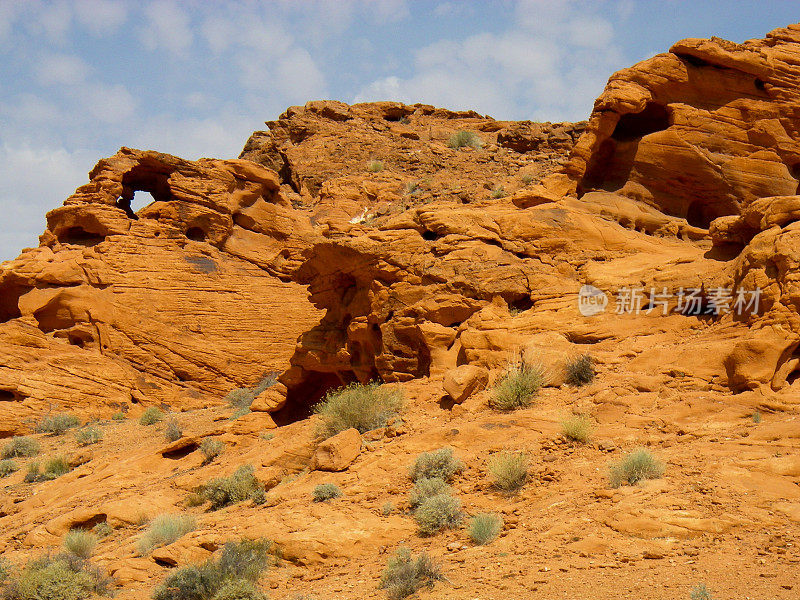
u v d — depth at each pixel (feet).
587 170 70.74
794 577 27.89
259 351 121.29
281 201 137.69
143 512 52.44
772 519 32.58
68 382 101.50
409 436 49.98
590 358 52.54
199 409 102.47
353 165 150.61
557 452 42.91
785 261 47.32
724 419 42.73
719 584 28.22
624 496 36.24
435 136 162.81
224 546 39.47
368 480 45.06
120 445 77.82
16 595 41.01
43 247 117.29
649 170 69.67
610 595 28.58
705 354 48.11
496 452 44.50
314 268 73.61
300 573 37.24
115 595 39.75
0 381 97.50
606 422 45.39
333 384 74.95
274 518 42.22
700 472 37.01
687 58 70.38
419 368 61.93
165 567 41.98
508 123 165.99
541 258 62.80
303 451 53.16
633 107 67.87
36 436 90.53
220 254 128.06
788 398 43.39
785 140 69.41
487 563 33.53
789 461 36.47
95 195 120.26
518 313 60.03
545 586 30.30
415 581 32.55
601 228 64.28
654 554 31.50
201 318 118.83
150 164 126.72
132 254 117.29
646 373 49.85
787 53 71.15
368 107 173.68
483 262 61.93
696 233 66.59
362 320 66.54
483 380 53.98
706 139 69.26
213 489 51.34
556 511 36.94
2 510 62.03
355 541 38.29
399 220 66.69
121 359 110.11
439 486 41.32
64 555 44.47
